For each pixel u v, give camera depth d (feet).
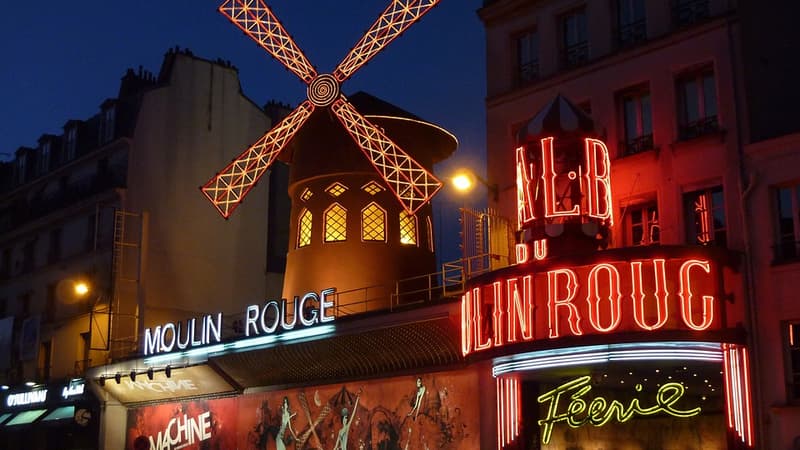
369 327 59.57
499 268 51.11
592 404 49.90
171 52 99.81
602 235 48.83
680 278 44.78
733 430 45.60
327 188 75.00
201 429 76.23
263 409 70.90
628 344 44.88
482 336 49.78
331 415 65.36
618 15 54.90
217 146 100.27
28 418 94.73
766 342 45.75
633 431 58.18
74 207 98.37
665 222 50.21
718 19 49.70
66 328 97.14
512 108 58.23
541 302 47.11
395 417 60.75
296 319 65.26
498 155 58.29
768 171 47.06
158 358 77.25
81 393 87.30
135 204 92.73
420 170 67.72
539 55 57.82
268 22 74.64
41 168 110.83
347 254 73.00
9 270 111.55
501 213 57.36
